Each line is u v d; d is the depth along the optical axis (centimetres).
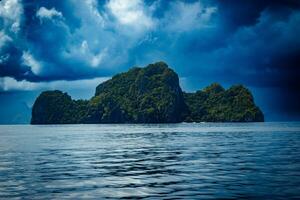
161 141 7575
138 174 2825
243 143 6619
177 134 11631
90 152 4969
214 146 5878
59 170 3102
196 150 5103
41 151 5162
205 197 1933
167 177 2645
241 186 2231
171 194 2022
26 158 4178
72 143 7125
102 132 14625
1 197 1962
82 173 2912
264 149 5172
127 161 3784
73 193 2070
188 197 1938
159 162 3656
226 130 15762
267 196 1930
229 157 4069
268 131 13875
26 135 11912
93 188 2225
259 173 2778
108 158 4131
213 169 3055
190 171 2953
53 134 12762
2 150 5341
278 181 2398
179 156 4259
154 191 2112
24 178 2647
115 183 2406
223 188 2175
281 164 3359
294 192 2030
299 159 3794
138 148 5631
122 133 13175
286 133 11819
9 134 13038
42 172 2980
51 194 2039
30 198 1936
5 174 2859
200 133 12400
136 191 2119
